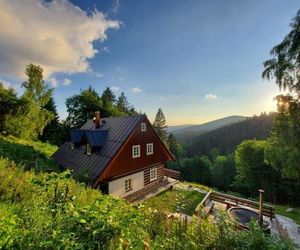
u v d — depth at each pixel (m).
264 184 36.25
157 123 68.56
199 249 4.06
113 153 16.14
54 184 4.23
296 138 15.14
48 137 40.66
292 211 17.83
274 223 14.10
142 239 3.48
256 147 37.88
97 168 15.55
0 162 6.91
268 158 18.67
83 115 41.16
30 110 28.03
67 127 40.84
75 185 6.81
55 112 42.03
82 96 40.88
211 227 4.95
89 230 2.89
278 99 16.17
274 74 16.22
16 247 2.40
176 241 4.09
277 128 16.66
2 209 3.94
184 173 59.06
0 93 25.56
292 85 15.58
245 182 40.56
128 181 17.84
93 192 7.09
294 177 16.17
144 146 19.70
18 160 12.07
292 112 15.53
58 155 22.06
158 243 3.88
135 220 3.69
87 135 17.67
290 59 15.23
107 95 59.31
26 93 29.66
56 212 3.41
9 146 17.33
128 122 19.00
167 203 16.64
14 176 6.04
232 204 15.52
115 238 3.09
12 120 26.11
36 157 17.31
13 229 2.48
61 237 2.59
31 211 3.69
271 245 4.18
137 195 17.84
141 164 19.27
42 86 30.92
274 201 35.03
